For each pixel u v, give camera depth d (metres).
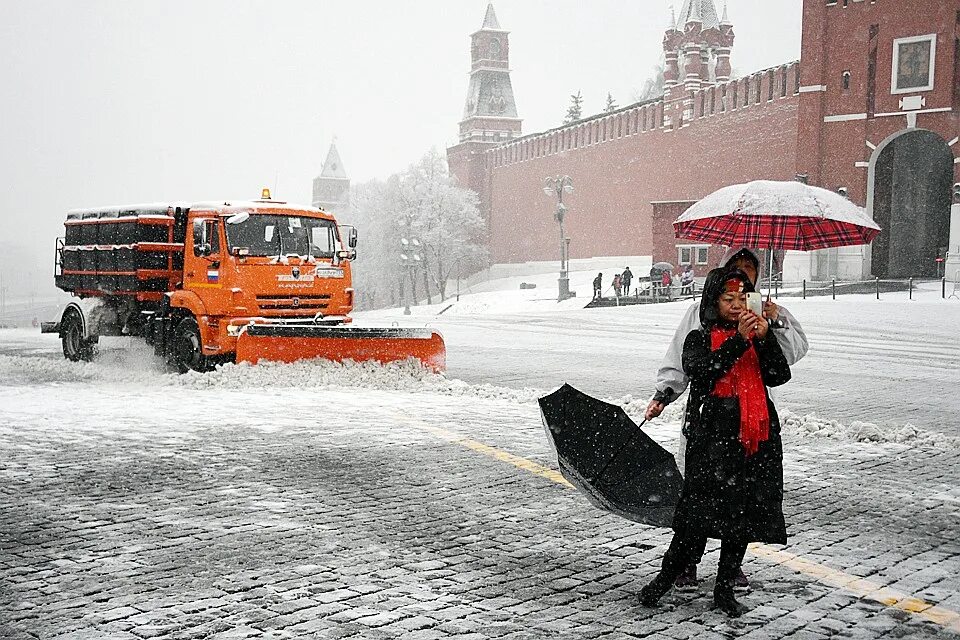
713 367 4.54
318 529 6.00
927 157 52.00
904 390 13.66
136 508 6.49
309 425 9.83
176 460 8.06
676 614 4.56
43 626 4.33
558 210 51.06
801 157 46.97
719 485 4.51
